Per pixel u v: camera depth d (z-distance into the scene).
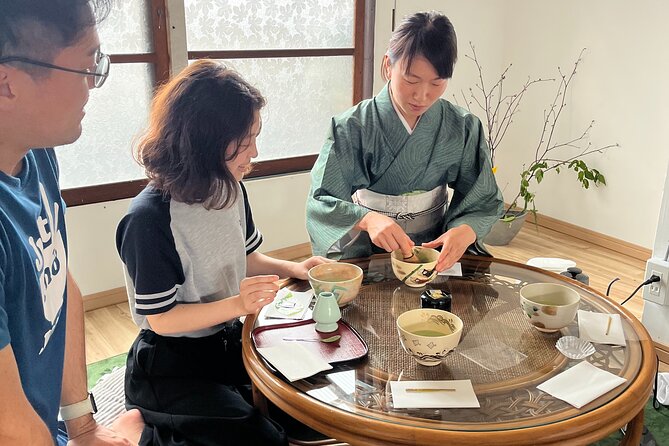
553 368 1.19
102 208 2.76
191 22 2.87
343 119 1.88
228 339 1.59
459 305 1.47
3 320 0.75
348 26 3.38
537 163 3.78
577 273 2.05
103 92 2.71
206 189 1.35
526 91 3.96
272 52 3.13
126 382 1.53
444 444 0.98
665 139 3.24
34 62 0.74
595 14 3.46
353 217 1.71
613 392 1.11
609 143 3.53
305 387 1.14
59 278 1.01
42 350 0.95
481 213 1.89
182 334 1.51
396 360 1.23
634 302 2.94
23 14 0.72
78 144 2.72
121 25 2.67
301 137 3.41
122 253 1.44
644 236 3.45
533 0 3.78
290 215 3.37
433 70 1.63
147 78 2.80
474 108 4.04
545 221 4.02
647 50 3.24
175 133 1.34
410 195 1.94
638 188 3.43
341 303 1.44
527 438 0.98
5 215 0.80
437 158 1.91
